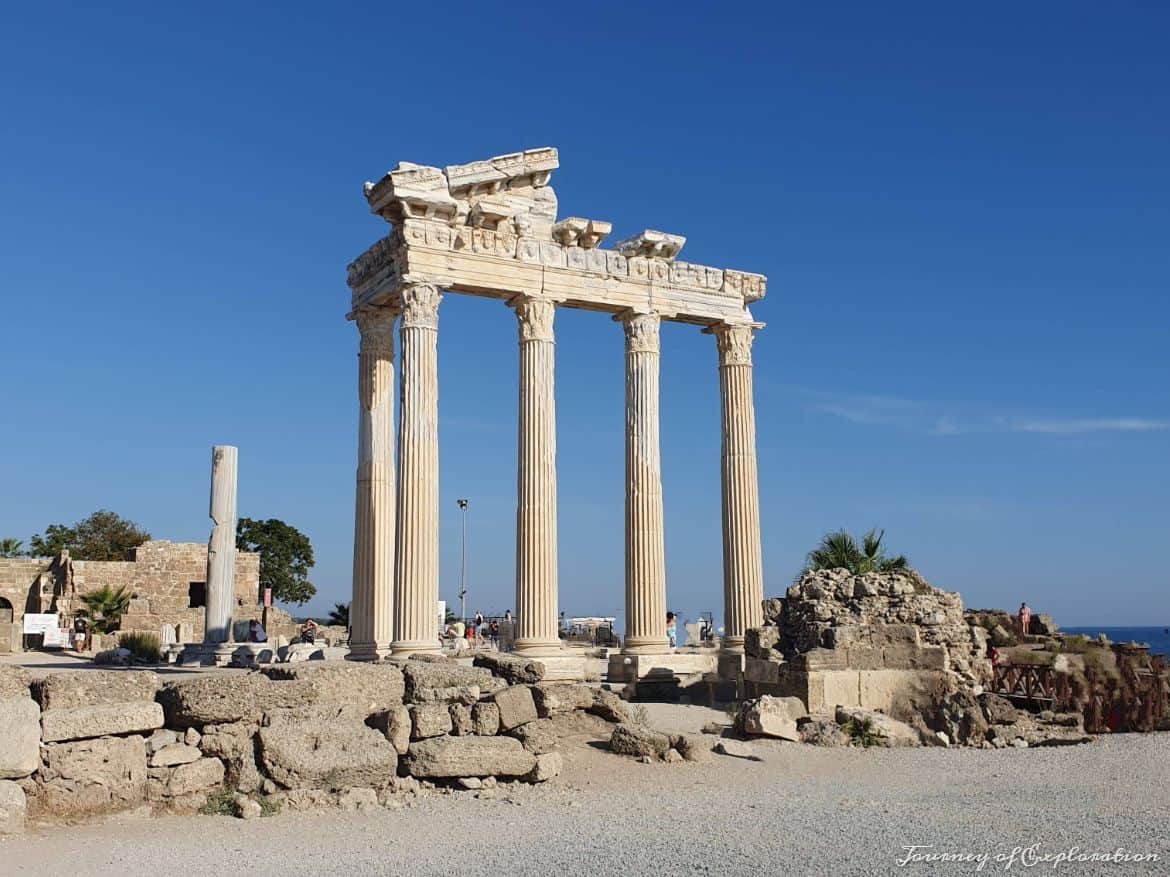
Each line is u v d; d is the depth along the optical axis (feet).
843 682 95.71
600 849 49.21
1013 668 108.88
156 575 250.78
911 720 95.76
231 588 160.66
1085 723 104.42
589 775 70.44
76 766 57.36
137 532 368.68
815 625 100.89
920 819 56.03
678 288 132.16
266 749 60.80
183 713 61.36
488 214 118.83
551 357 122.21
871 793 65.72
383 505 123.34
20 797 54.60
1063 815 56.95
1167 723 103.19
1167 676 106.22
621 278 127.85
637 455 126.72
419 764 65.10
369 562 121.49
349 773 62.34
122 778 58.49
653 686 120.57
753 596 130.31
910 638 98.99
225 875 45.19
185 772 59.82
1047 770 75.10
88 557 353.10
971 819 55.98
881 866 45.27
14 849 50.08
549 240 124.77
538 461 119.34
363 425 125.49
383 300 123.75
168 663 165.48
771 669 100.63
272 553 400.26
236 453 163.32
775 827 54.13
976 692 98.43
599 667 131.34
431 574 112.16
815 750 84.23
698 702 118.52
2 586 247.70
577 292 125.08
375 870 45.83
